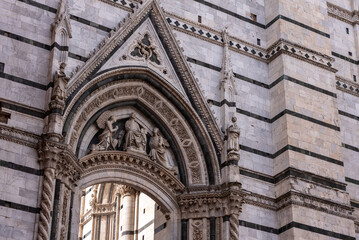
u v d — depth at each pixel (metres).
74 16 32.75
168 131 34.09
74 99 30.47
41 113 29.47
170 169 33.41
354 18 43.94
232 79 35.69
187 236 32.34
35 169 28.42
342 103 40.59
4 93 29.12
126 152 32.16
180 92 33.97
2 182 27.61
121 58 32.94
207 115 34.25
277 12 38.59
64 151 28.78
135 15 33.94
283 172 34.62
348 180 38.53
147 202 40.94
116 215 44.44
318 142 36.12
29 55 30.36
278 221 34.00
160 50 34.38
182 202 32.78
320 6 40.50
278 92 36.78
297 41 38.34
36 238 27.23
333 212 34.59
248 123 35.84
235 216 32.00
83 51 32.28
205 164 33.59
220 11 37.81
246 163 34.69
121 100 33.12
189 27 36.19
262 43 38.53
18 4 31.05
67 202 29.23
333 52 42.16
